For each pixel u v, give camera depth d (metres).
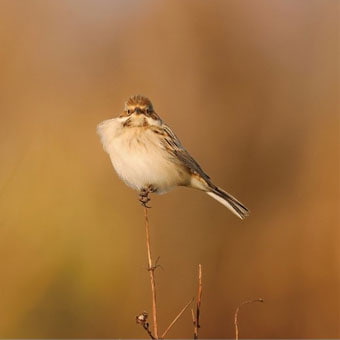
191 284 14.81
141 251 14.45
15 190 13.55
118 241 14.00
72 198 13.98
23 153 14.29
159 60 18.09
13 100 16.94
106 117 16.84
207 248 15.32
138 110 10.09
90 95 17.30
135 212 14.61
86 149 15.09
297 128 18.08
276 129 18.02
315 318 14.67
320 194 16.08
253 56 18.72
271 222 16.11
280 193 17.06
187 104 17.75
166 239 14.98
